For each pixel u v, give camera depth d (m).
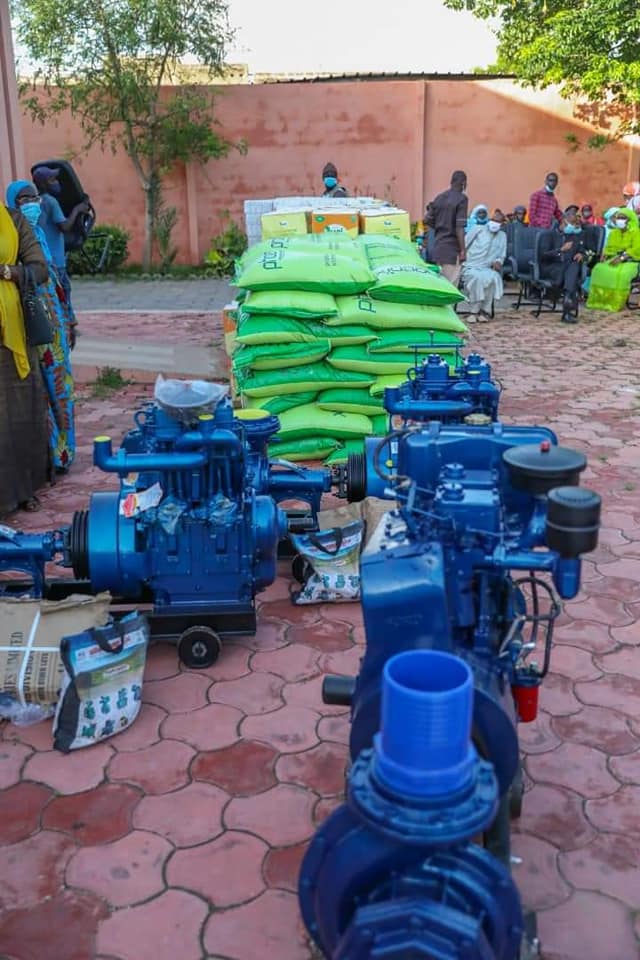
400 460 2.92
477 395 4.30
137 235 19.52
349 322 5.88
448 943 1.72
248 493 3.89
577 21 16.48
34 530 5.29
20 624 3.54
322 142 19.11
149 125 18.30
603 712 3.49
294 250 6.45
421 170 19.17
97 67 18.08
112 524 3.84
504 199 19.50
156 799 3.03
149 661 3.88
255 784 3.10
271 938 2.48
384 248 7.02
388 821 1.75
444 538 2.51
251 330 5.90
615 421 7.40
